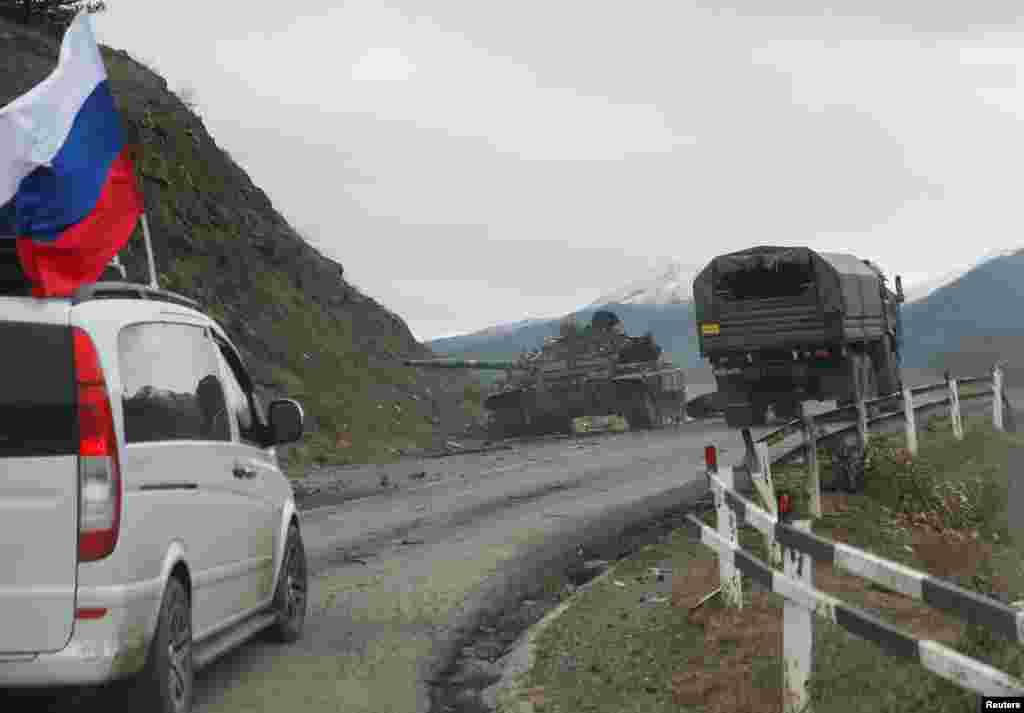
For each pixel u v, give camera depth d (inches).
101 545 231.0
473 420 1619.1
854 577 413.7
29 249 239.8
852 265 1061.8
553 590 462.3
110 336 244.4
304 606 370.0
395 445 1273.4
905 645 187.5
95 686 232.8
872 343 1163.3
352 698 299.6
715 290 1022.4
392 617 398.9
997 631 160.9
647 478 808.3
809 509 555.8
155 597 244.4
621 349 1508.4
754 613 358.3
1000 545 592.7
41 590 229.3
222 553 291.7
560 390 1457.9
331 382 1365.7
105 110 272.4
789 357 1026.1
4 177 242.4
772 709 269.7
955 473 714.2
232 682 311.1
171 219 1338.6
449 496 752.3
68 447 232.1
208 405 295.9
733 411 1072.8
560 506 682.8
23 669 228.5
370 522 637.3
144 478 245.4
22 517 229.9
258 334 1334.9
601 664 327.6
